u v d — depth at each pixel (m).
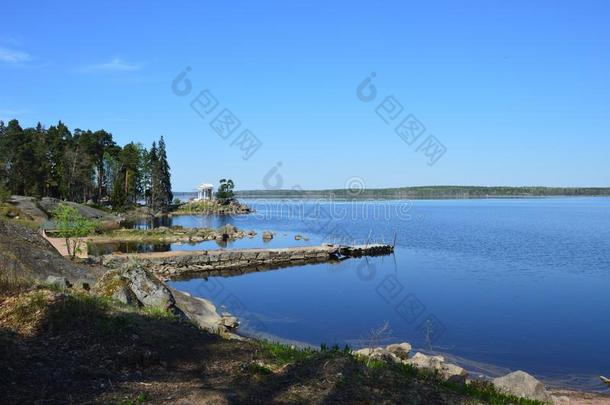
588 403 14.52
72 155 88.50
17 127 92.88
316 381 8.02
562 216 120.31
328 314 25.58
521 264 43.56
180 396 6.75
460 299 29.34
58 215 33.66
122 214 92.31
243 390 7.35
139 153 102.25
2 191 59.56
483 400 9.12
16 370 6.96
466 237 68.75
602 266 42.28
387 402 7.58
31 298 9.70
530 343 20.84
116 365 8.00
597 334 22.16
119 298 13.68
